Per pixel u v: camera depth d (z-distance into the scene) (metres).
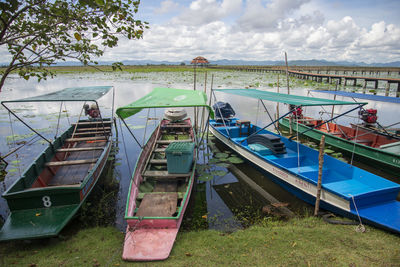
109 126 10.70
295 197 6.30
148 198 5.26
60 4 4.29
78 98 6.30
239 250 3.93
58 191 4.84
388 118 13.95
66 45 4.91
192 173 6.09
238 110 16.50
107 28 4.34
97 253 4.00
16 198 4.68
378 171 7.79
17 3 3.65
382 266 3.44
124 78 38.12
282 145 7.62
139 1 4.34
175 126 10.29
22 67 4.81
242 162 8.46
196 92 7.59
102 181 7.19
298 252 3.80
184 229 4.99
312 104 6.56
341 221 4.77
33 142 10.24
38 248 4.19
